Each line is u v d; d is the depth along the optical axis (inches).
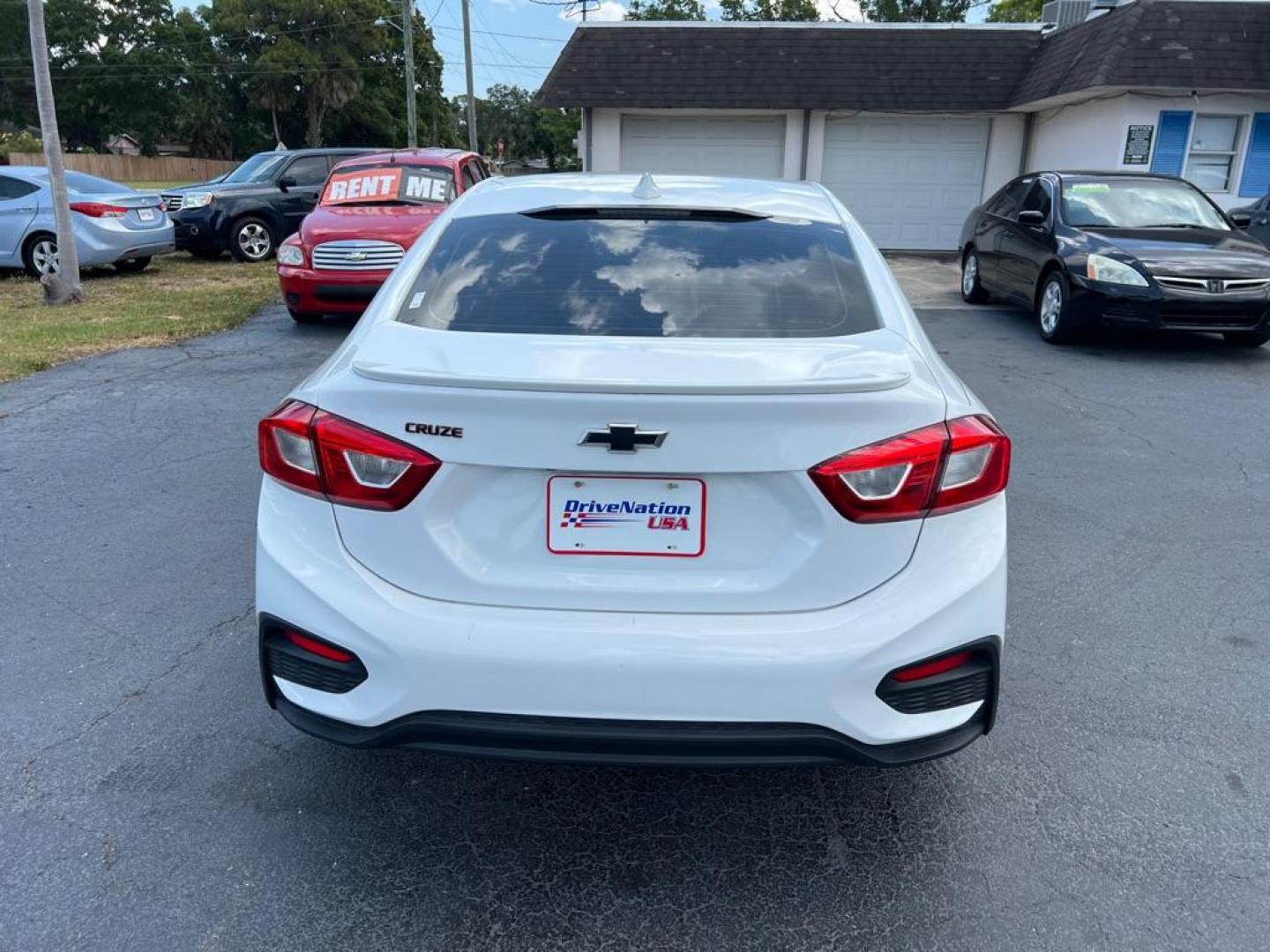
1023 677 134.5
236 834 102.5
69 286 446.3
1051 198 393.7
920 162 727.7
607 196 125.0
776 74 706.8
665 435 82.7
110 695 127.8
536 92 743.1
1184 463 229.9
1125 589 162.6
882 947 88.4
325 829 103.8
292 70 2449.6
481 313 101.6
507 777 113.7
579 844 102.3
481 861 99.5
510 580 86.5
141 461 222.2
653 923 91.4
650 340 93.8
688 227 117.3
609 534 85.9
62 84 2696.9
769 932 90.3
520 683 84.5
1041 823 105.1
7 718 122.2
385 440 85.7
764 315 101.4
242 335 376.5
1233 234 368.2
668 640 84.0
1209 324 333.7
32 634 143.4
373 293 367.2
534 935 89.7
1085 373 322.0
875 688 85.5
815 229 118.9
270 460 91.7
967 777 113.2
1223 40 586.2
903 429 85.4
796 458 83.6
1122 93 599.8
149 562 168.6
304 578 88.6
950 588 86.9
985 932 90.0
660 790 112.0
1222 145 613.0
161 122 2775.6
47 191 515.8
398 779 112.6
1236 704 128.0
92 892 93.7
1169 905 93.2
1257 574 168.7
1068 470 224.2
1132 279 334.0
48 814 104.7
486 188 133.4
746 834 104.0
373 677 86.8
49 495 200.5
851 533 85.0
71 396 279.3
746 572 86.2
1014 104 690.2
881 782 112.7
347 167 417.1
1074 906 93.1
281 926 90.1
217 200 594.9
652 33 725.3
